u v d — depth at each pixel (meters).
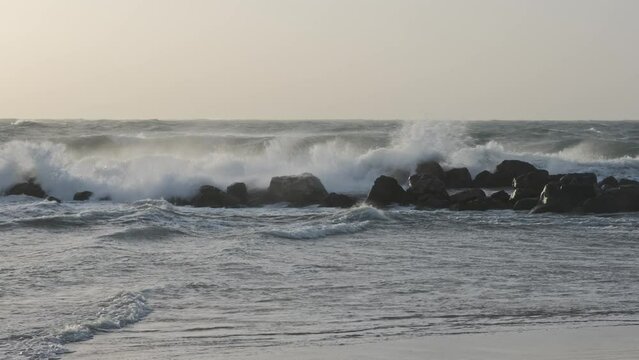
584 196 41.34
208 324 18.06
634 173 60.12
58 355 15.56
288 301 20.42
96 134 81.88
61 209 39.94
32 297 20.38
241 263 25.70
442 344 16.52
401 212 40.06
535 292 21.70
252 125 108.06
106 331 17.34
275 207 45.69
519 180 47.22
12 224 32.91
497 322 18.42
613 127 116.94
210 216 38.41
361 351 15.97
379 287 22.19
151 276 23.36
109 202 47.94
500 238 32.06
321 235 32.41
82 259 25.77
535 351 16.02
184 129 98.00
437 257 27.30
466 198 43.56
